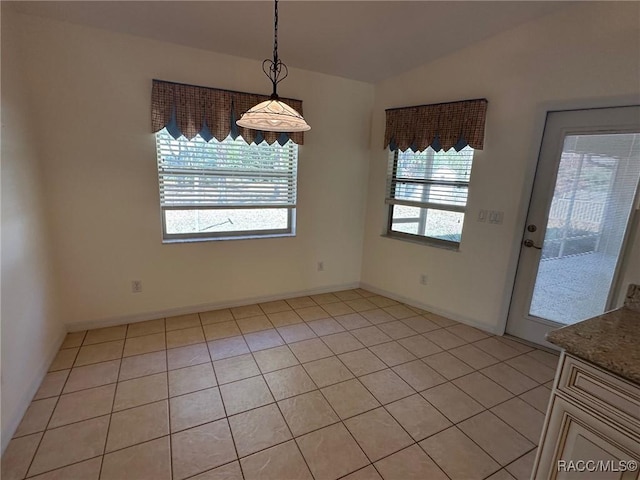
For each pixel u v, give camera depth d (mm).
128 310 2854
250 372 2264
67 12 2139
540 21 2355
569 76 2291
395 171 3551
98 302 2730
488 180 2781
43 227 2301
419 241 3410
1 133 1767
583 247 2436
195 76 2699
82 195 2508
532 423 1873
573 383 1095
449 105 2848
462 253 3031
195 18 2260
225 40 2557
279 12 2211
